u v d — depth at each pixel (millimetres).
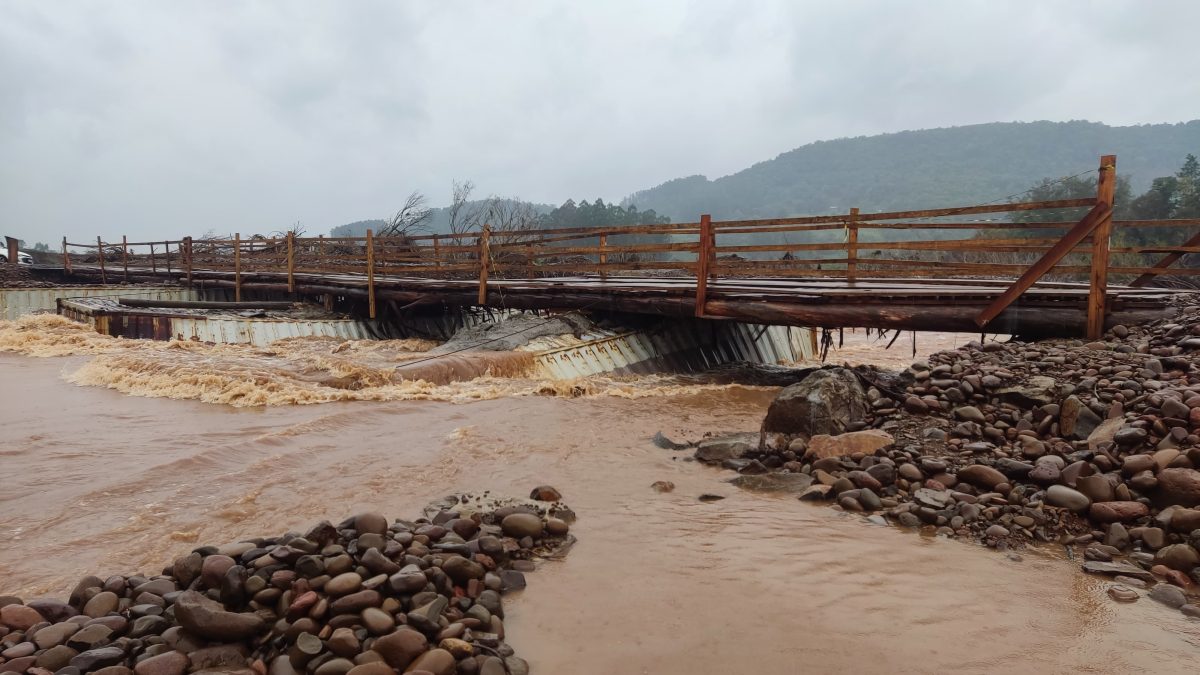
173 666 3160
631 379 14156
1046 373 7559
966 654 3422
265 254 27062
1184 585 4105
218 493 6117
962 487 5738
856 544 4938
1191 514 4484
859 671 3279
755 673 3277
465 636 3475
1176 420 5410
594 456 7602
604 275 15547
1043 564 4551
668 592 4172
